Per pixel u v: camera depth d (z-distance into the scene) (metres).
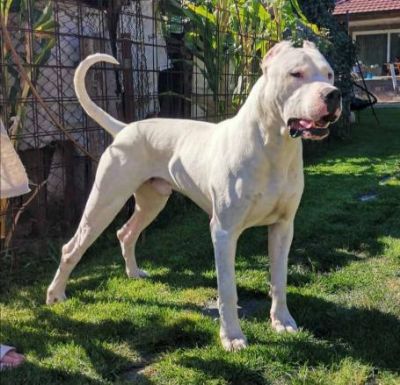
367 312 3.30
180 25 6.32
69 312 3.46
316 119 2.40
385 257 4.32
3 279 4.11
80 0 5.27
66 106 5.09
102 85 5.23
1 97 4.36
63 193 5.29
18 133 4.45
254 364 2.76
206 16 5.89
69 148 5.15
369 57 21.84
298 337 3.03
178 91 6.30
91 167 5.32
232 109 6.52
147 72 5.64
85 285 3.93
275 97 2.61
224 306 2.95
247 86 6.69
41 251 4.66
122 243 4.01
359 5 21.20
